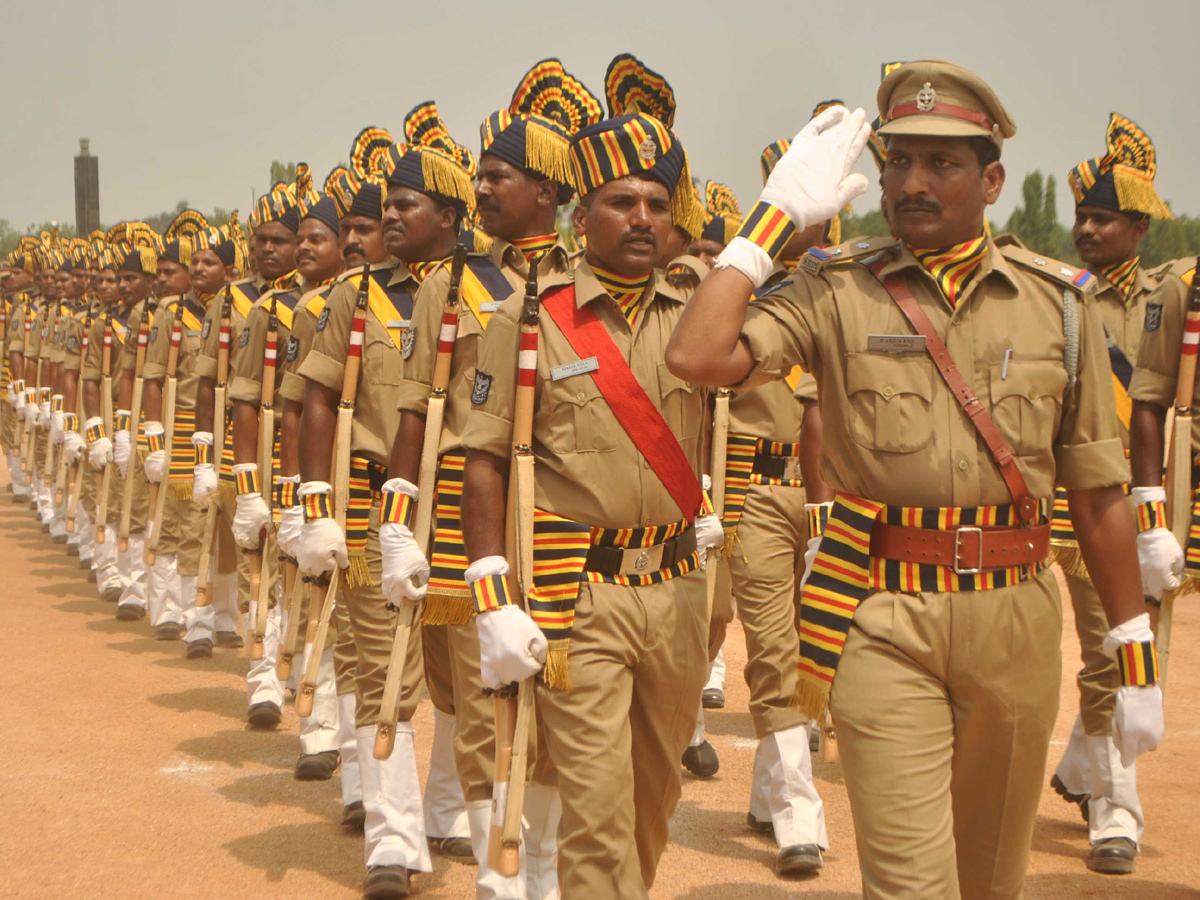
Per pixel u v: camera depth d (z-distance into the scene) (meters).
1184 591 5.07
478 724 4.57
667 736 3.93
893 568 3.37
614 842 3.64
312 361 5.34
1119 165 5.85
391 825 5.03
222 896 5.05
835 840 5.81
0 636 9.80
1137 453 5.09
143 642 9.80
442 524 4.67
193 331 9.55
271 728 7.57
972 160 3.39
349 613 5.24
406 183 5.42
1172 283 5.03
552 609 3.71
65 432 13.09
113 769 6.68
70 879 5.20
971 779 3.50
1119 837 5.37
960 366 3.36
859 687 3.34
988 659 3.34
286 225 8.02
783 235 3.37
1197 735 7.44
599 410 3.77
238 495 6.93
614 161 3.84
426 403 4.64
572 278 3.90
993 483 3.35
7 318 20.25
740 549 5.78
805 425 5.60
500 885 4.38
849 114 3.49
